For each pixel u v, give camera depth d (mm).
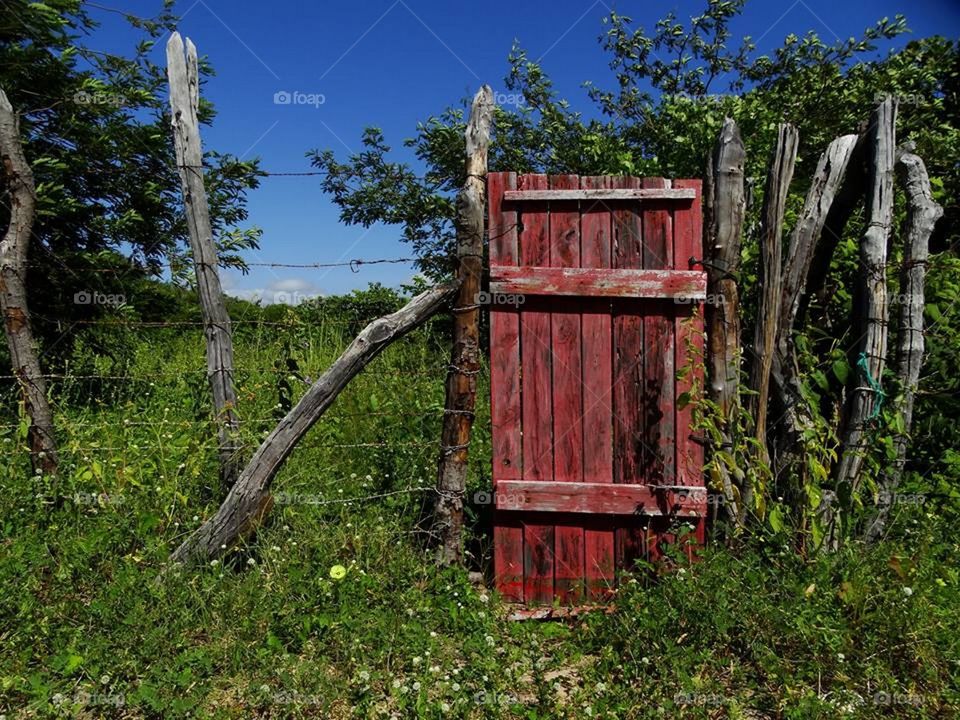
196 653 2934
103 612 3086
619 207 3615
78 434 4230
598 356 3664
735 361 3650
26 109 6125
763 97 8320
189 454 3820
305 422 3738
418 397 5793
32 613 3096
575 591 3719
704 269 3658
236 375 5746
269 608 3248
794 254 3760
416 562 3732
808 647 2996
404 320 3721
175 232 6953
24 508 3879
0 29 5891
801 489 3605
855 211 4871
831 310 4527
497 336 3678
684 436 3645
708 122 7129
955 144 7211
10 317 4129
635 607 3279
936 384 4184
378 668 2996
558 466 3703
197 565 3615
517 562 3752
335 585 3363
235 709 2730
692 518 3646
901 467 3754
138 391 6625
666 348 3635
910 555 3422
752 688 2906
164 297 7816
